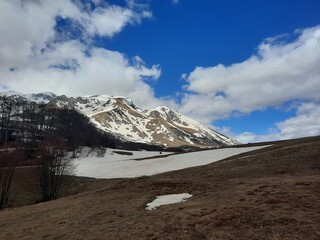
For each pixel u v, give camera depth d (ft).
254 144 255.91
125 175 213.05
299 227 43.50
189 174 121.08
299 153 116.67
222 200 61.98
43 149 215.72
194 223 49.34
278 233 42.42
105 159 323.98
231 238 42.83
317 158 102.22
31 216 78.69
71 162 268.62
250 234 43.21
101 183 197.47
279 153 125.90
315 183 63.52
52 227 63.72
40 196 182.39
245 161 128.06
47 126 448.24
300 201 53.62
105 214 67.10
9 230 67.10
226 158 191.21
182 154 266.16
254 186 69.87
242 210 51.98
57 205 89.40
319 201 52.85
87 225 60.85
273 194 58.95
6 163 183.73
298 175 80.28
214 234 44.73
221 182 82.53
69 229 60.13
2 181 183.83
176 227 49.16
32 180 206.69
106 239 50.44
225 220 48.44
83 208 77.36
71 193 185.68
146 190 85.92
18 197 180.24
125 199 79.66
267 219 47.26
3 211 97.30
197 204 61.62
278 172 90.79
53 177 180.75
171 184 87.51
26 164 232.73
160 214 58.85
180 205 63.46
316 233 41.19
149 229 51.01
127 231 52.34
